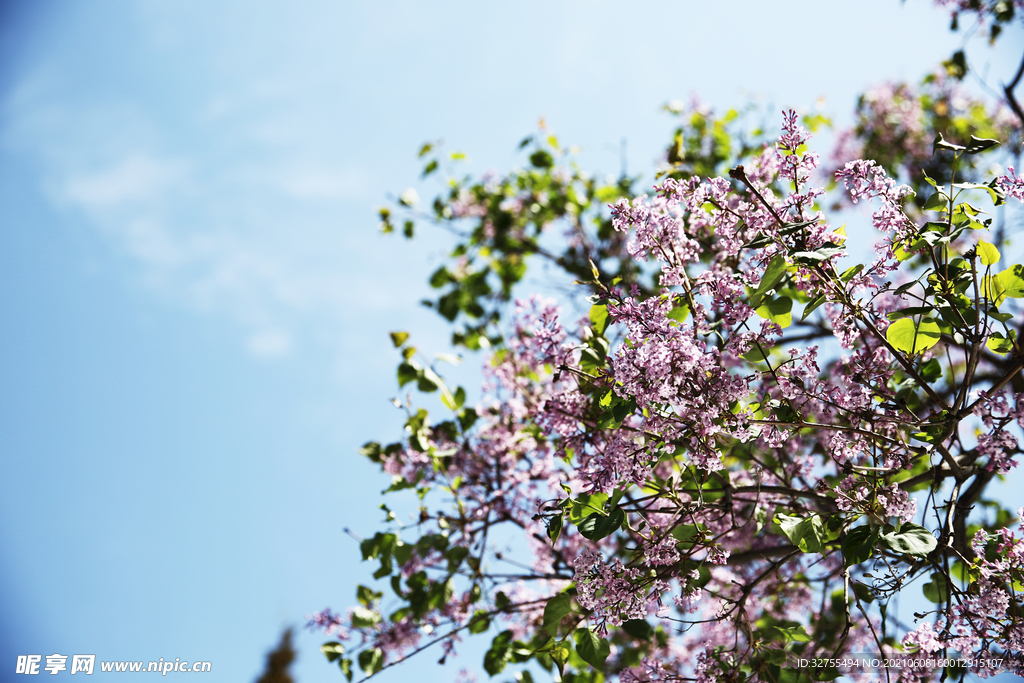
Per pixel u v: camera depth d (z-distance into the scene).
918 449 2.85
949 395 4.25
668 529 3.16
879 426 2.91
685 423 2.74
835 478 3.88
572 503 3.01
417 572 4.30
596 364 3.15
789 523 2.85
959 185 2.57
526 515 4.38
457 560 4.22
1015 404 2.60
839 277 2.77
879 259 2.71
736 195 3.00
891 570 3.10
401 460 4.46
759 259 2.76
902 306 3.13
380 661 4.28
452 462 4.47
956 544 3.41
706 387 2.74
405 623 4.42
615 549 4.39
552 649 3.44
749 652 3.24
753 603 4.48
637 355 2.70
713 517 3.31
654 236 2.89
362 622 4.36
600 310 3.31
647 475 2.81
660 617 3.17
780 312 3.06
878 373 3.00
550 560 4.44
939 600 3.45
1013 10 5.48
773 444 2.88
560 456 3.28
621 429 2.99
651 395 2.68
